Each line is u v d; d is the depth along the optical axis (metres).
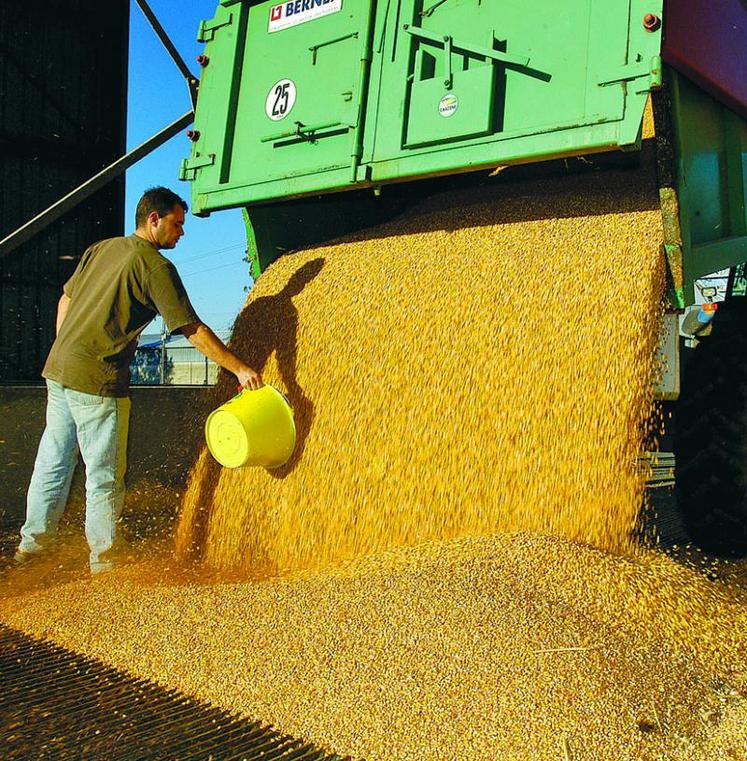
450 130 3.38
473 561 2.75
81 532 4.42
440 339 3.43
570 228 3.57
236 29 4.29
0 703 2.25
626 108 2.97
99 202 8.96
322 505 3.51
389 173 3.58
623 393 2.96
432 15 3.55
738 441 4.03
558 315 3.21
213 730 2.09
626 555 3.01
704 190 3.79
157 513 4.91
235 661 2.40
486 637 2.28
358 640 2.38
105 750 1.97
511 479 3.13
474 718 1.99
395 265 3.86
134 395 5.16
